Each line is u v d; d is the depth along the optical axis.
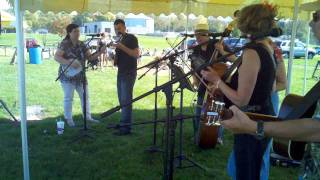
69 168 4.07
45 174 3.87
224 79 2.41
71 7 4.51
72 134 5.32
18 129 5.54
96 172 3.99
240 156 2.29
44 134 5.32
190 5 4.87
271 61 2.19
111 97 8.70
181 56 4.27
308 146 1.31
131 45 4.97
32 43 16.33
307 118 1.15
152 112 7.06
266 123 1.17
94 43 6.17
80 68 5.49
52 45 19.05
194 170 4.02
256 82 2.14
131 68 5.05
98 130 5.57
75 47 5.39
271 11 2.16
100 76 12.22
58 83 10.38
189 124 5.99
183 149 4.66
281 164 4.12
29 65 14.79
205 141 4.49
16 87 9.53
